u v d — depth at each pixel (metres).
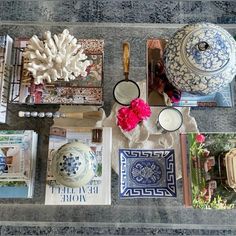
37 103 0.93
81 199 0.86
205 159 0.87
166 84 0.94
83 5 1.03
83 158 0.78
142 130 0.92
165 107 0.92
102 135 0.90
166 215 0.89
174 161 0.90
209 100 0.94
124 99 0.92
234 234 0.89
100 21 1.02
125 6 1.03
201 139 0.88
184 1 1.04
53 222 0.89
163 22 1.03
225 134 0.89
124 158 0.91
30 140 0.89
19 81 0.93
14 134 0.90
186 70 0.80
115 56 0.99
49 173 0.86
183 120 0.93
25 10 1.03
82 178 0.78
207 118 0.95
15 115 0.95
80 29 1.01
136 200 0.90
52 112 0.95
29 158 0.88
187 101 0.93
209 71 0.79
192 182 0.85
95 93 0.93
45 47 0.86
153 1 1.04
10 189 0.86
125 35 1.01
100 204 0.86
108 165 0.88
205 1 1.04
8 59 0.94
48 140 0.94
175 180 0.89
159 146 0.92
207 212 0.90
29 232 0.89
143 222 0.89
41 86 0.93
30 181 0.87
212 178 0.85
